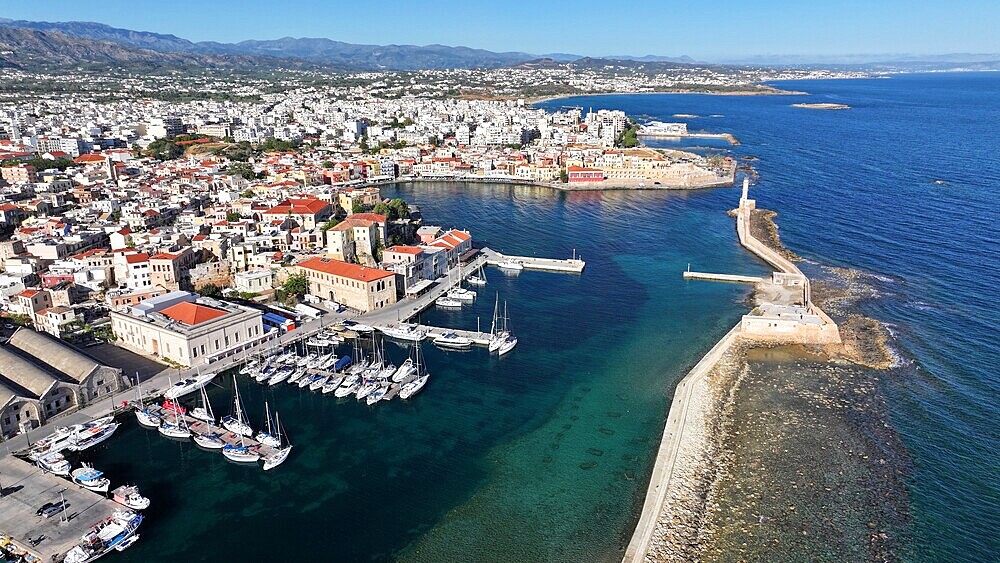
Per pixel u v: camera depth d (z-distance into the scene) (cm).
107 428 13275
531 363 16775
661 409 14538
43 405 13375
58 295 18662
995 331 17900
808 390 15038
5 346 15338
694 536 10450
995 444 12825
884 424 13525
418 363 16638
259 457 12625
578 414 14350
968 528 10619
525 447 13125
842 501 11231
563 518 11094
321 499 11581
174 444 13212
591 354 17288
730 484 11694
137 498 11188
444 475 12262
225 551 10319
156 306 17400
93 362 14512
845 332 18050
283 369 16112
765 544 10281
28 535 10206
